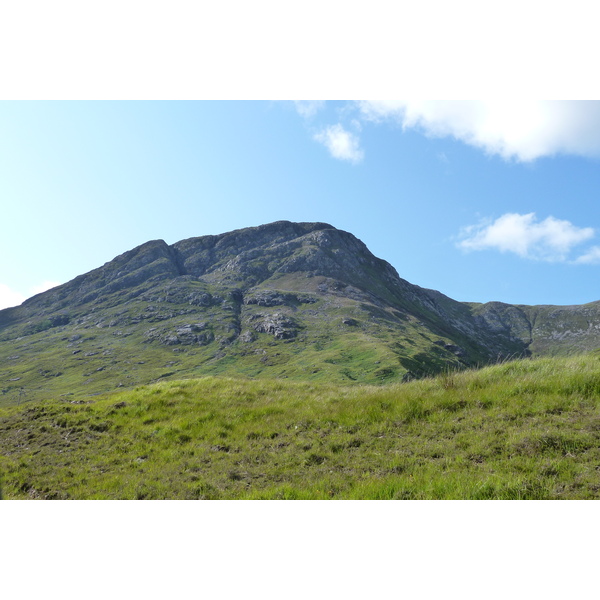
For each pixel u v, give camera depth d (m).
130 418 18.45
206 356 170.12
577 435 10.79
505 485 9.16
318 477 11.27
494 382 15.93
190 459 13.78
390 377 124.31
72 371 166.00
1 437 17.08
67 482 12.66
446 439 12.33
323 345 171.25
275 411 17.45
